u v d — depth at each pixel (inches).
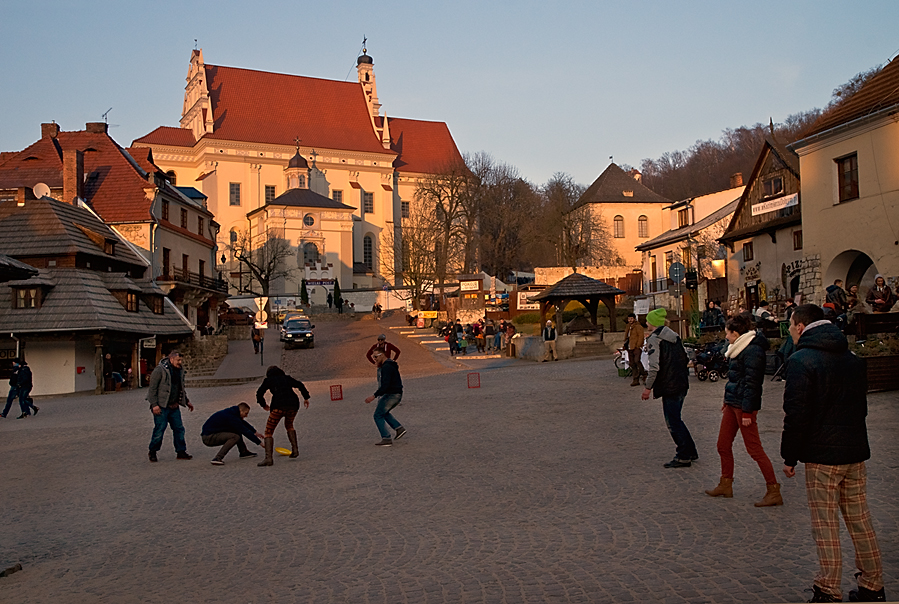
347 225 3582.7
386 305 3248.0
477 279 2256.4
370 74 4370.1
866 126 994.7
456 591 243.0
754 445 320.5
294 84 4138.8
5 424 884.6
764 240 1451.8
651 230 3073.3
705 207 2121.1
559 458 449.1
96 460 559.5
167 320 1660.9
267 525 345.7
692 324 1125.1
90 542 335.9
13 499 433.4
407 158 4323.3
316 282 3351.4
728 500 333.4
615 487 369.1
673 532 290.5
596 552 272.8
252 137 3791.8
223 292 2374.5
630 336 799.1
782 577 237.1
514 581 248.4
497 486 389.4
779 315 1385.3
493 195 3654.0
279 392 506.9
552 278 2674.7
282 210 3449.8
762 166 1476.4
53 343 1407.5
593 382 866.1
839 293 844.0
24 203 1605.6
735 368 332.2
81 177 1908.2
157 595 261.0
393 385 540.1
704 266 1867.6
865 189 1002.1
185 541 328.5
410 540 304.5
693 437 487.2
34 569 300.2
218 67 3976.4
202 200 2529.5
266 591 256.4
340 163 3971.5
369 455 504.7
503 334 1632.6
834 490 214.1
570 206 3336.6
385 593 245.9
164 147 3722.9
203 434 526.3
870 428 468.4
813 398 213.2
